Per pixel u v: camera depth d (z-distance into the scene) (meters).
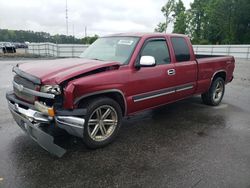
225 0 52.66
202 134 4.52
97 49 4.87
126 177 3.09
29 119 3.54
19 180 2.99
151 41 4.57
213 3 57.62
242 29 51.78
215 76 6.39
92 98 3.72
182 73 5.12
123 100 4.07
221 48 30.97
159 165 3.39
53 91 3.26
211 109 6.18
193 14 65.69
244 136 4.45
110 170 3.25
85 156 3.60
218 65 6.27
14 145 3.89
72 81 3.37
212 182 2.99
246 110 6.13
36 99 3.47
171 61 4.93
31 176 3.08
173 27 71.50
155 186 2.91
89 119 3.63
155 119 5.34
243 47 28.88
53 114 3.34
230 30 53.28
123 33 5.01
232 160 3.54
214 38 58.47
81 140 4.04
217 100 6.52
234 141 4.21
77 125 3.43
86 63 3.90
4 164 3.33
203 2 63.50
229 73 6.80
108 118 3.97
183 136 4.41
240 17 50.88
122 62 4.15
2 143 3.95
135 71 4.14
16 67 4.06
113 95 4.04
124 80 3.97
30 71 3.64
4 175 3.08
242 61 24.23
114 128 4.01
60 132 4.31
